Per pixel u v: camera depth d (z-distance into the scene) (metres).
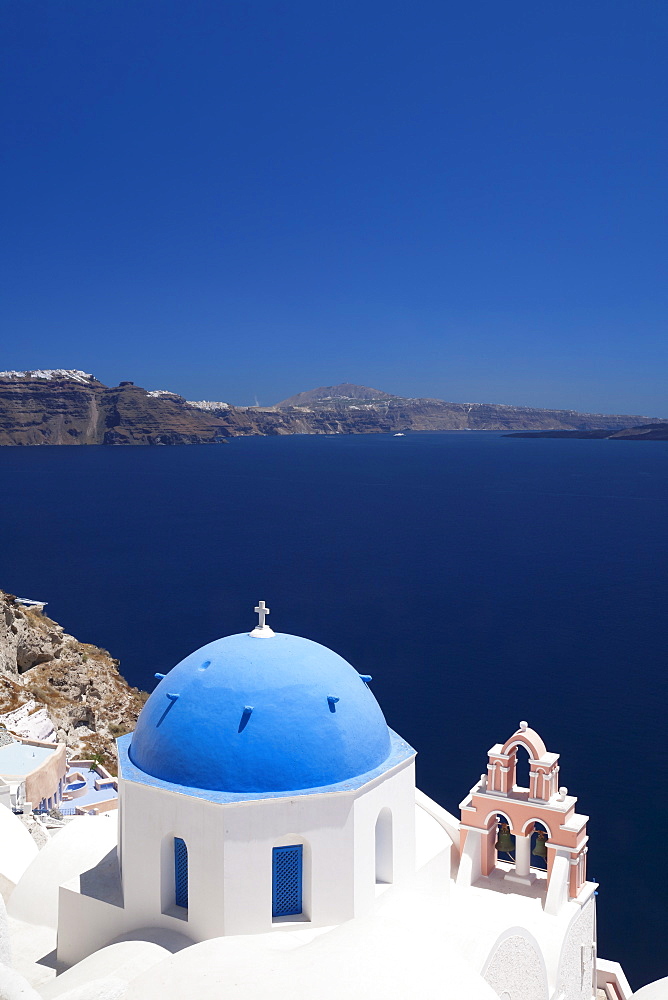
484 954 15.38
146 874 16.86
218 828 15.80
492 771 22.88
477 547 169.75
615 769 61.22
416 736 68.88
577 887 21.77
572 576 139.00
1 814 24.31
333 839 16.38
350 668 19.02
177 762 16.69
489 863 22.95
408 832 18.28
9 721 57.28
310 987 11.97
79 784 50.88
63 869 19.78
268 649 18.03
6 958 11.23
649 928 42.72
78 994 12.01
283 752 16.48
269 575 142.75
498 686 82.56
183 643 101.06
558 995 18.59
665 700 78.06
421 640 100.31
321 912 16.41
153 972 13.25
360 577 140.25
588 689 81.50
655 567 146.88
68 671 69.56
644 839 50.88
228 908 15.88
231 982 12.49
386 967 12.29
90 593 129.00
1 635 68.06
